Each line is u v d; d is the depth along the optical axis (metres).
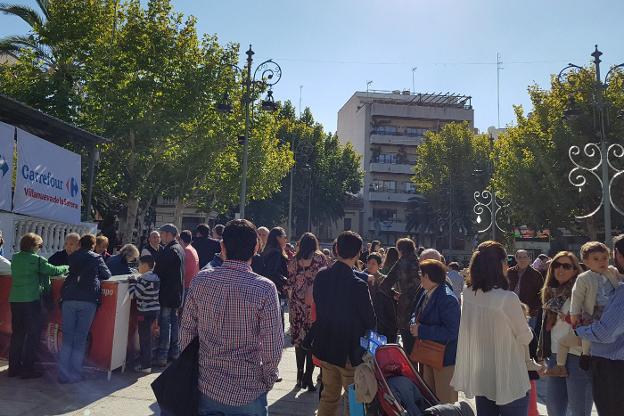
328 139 51.97
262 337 2.86
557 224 28.38
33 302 6.25
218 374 2.85
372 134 71.62
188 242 8.79
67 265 7.01
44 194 11.06
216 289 2.89
